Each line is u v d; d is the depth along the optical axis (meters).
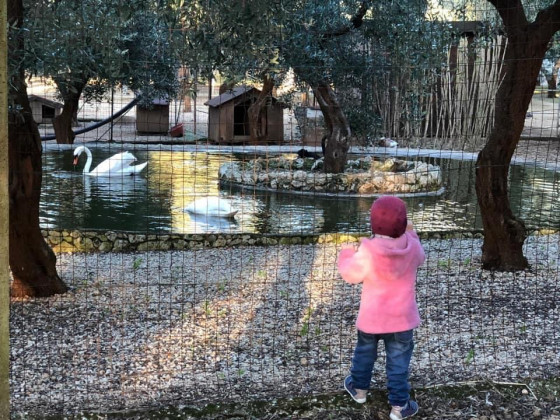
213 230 9.14
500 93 6.13
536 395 3.31
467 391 3.31
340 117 13.45
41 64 4.03
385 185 12.87
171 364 3.99
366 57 9.92
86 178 13.44
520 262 6.37
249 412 3.11
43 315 4.95
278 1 4.00
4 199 1.99
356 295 5.63
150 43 9.30
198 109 28.16
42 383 3.66
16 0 3.88
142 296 5.51
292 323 4.85
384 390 3.25
